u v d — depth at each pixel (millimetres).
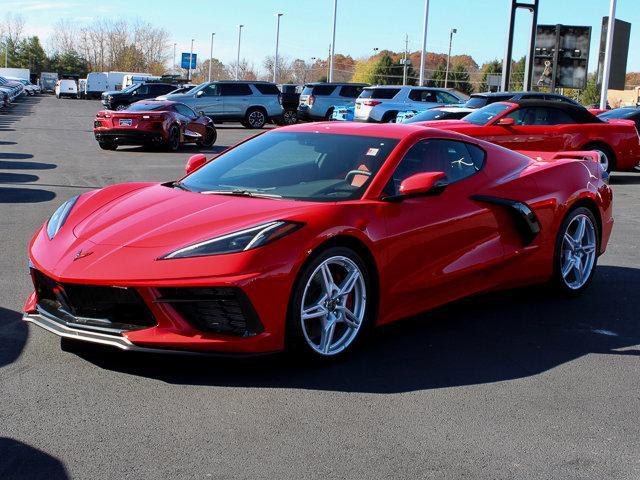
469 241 4543
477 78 98062
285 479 2596
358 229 3826
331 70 44062
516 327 4637
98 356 3768
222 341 3398
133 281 3336
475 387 3574
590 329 4645
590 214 5434
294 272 3498
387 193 4129
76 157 15688
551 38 21297
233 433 2953
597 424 3186
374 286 3996
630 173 15555
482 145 4977
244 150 4793
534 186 5012
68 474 2580
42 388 3348
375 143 4445
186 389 3391
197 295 3359
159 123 17594
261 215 3676
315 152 4480
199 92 28219
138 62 109625
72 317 3566
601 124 12961
